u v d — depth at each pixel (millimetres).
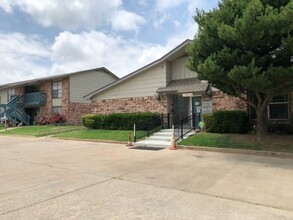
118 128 19750
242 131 14383
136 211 4793
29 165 9320
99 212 4750
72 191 6051
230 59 10523
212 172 7879
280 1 10938
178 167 8664
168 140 15242
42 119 31703
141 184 6633
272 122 14750
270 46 10492
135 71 20297
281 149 11195
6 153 12523
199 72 11703
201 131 15844
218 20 11117
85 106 32625
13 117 34062
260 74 9781
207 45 11422
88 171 8188
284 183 6578
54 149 13734
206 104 17141
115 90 21734
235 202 5262
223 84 12320
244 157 10547
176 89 17828
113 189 6203
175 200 5398
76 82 31859
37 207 5023
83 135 19062
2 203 5266
